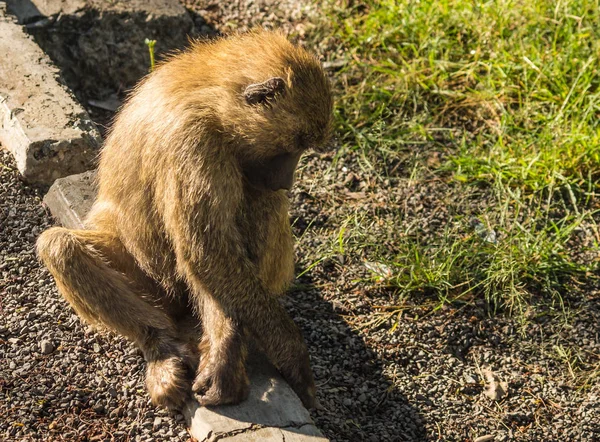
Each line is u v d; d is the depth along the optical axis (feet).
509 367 30.50
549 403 29.27
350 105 41.06
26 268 29.78
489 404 28.96
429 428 27.76
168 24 43.14
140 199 26.03
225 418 23.67
